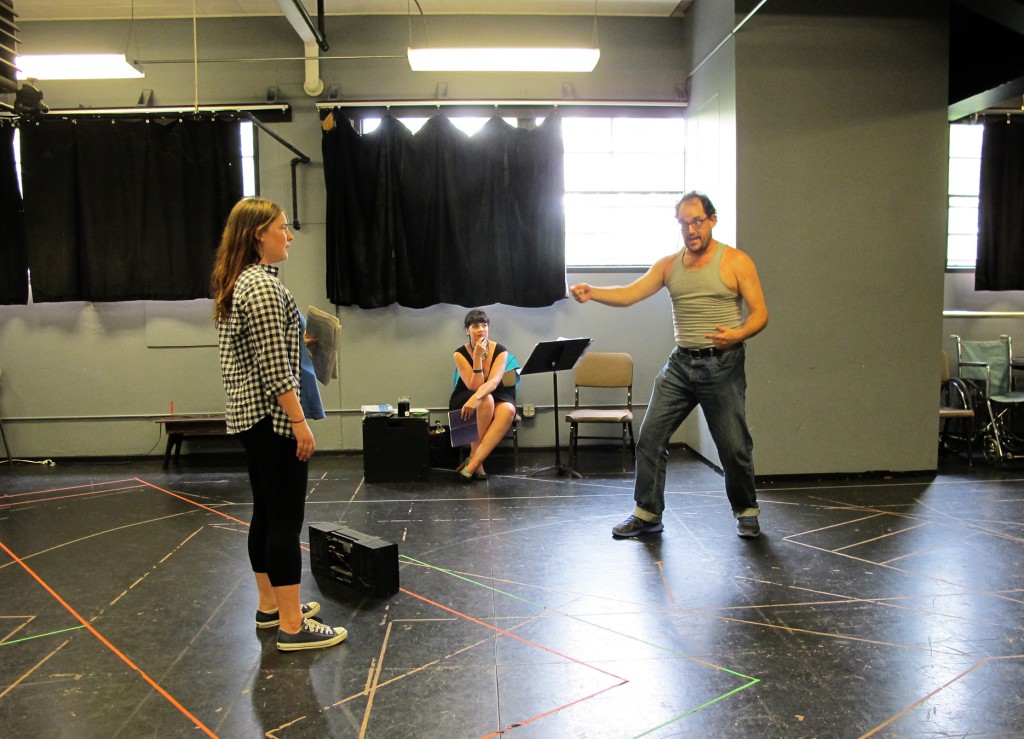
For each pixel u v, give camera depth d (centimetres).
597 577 324
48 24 596
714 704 220
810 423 504
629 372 582
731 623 276
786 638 263
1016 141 604
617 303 385
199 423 568
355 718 215
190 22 596
